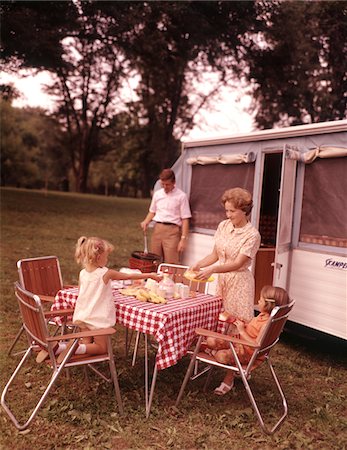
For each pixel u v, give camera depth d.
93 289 3.59
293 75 20.38
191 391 3.99
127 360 4.57
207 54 21.45
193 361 3.64
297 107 20.86
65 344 3.53
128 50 21.41
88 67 27.22
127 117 33.34
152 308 3.63
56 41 18.00
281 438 3.35
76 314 3.64
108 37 19.56
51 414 3.45
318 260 5.04
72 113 33.75
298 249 5.27
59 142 38.06
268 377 4.49
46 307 6.15
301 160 5.25
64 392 3.82
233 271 4.06
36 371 4.19
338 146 4.91
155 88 29.12
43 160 39.00
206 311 3.92
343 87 19.97
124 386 3.98
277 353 5.18
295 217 5.33
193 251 6.67
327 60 19.95
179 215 6.48
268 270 6.16
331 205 4.97
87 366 3.98
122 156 34.91
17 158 37.47
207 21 19.70
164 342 3.45
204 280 3.88
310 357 5.14
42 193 27.27
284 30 19.61
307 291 5.15
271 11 19.52
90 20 18.62
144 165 34.88
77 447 3.11
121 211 22.22
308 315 5.14
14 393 3.79
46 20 17.33
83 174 35.06
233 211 4.01
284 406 3.63
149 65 24.23
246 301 4.06
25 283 4.31
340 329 4.79
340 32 19.23
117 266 9.53
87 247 3.61
